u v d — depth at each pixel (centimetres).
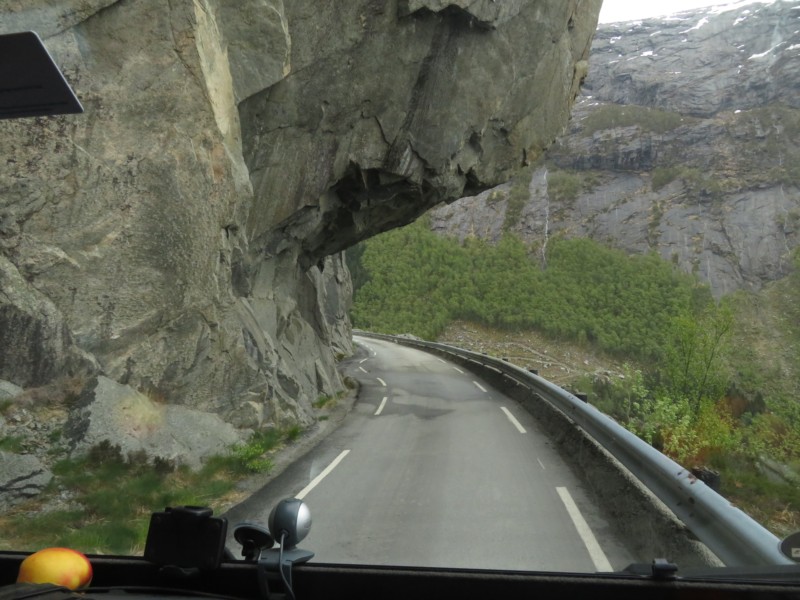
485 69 1800
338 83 1518
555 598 199
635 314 13438
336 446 1166
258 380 1234
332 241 2041
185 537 204
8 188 898
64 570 173
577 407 1077
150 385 1023
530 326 12850
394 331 11869
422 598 205
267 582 198
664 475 563
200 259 1102
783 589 188
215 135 1129
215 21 1212
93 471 820
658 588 194
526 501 726
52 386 891
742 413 2161
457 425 1370
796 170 19825
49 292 918
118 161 1002
